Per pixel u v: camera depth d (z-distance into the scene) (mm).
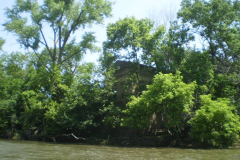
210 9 25484
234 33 24359
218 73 24812
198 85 21672
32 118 27859
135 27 25125
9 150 15180
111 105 24375
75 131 25906
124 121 20578
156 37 25422
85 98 24688
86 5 29328
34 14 28219
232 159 12289
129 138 22766
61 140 26438
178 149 17625
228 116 17625
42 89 28609
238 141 19953
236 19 25297
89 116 24281
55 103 25719
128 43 25250
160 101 17859
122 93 27750
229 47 24844
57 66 28359
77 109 24938
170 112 18875
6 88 31688
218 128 18250
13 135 28844
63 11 28625
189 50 26672
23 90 31312
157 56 24781
